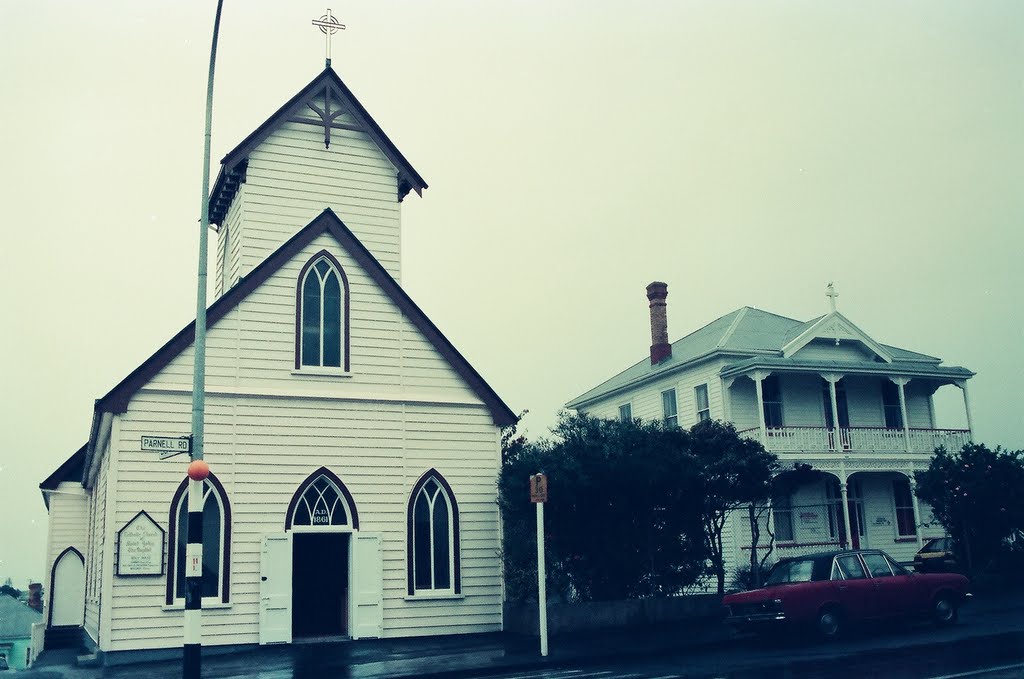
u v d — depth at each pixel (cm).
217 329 2131
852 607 1802
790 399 3431
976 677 1246
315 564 2238
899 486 3534
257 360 2155
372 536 2183
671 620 2200
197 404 1552
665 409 3728
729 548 3192
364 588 2153
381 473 2222
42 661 2438
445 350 2344
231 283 2673
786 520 3319
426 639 2148
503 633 2220
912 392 3634
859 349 3528
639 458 2170
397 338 2309
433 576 2238
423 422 2289
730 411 3338
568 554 2219
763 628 1756
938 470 2780
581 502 2169
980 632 1758
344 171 2688
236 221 2647
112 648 1909
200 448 1539
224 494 2062
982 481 2662
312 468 2156
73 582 3139
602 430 2281
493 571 2288
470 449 2325
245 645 2020
